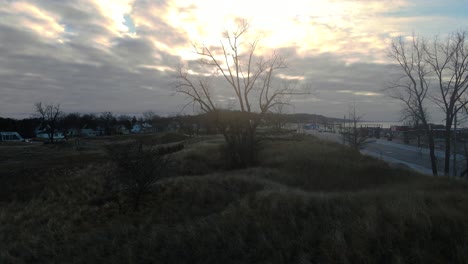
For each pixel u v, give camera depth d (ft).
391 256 22.12
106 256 27.86
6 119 352.08
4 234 39.52
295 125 424.87
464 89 89.81
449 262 21.26
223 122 95.04
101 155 120.88
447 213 27.37
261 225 28.60
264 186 49.14
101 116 399.44
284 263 23.03
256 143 97.19
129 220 38.11
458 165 130.00
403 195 36.55
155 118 360.28
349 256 22.38
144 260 25.79
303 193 40.57
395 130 305.12
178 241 27.32
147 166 44.39
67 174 80.89
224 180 52.08
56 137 325.01
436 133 179.01
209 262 24.23
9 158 128.67
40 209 49.62
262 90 95.30
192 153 94.38
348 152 97.86
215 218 32.53
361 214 28.89
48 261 29.12
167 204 42.83
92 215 42.34
